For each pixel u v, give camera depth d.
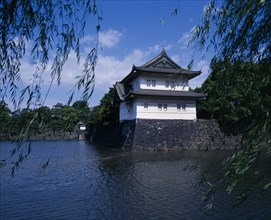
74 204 11.30
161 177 16.31
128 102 35.75
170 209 10.17
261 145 2.61
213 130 34.12
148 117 33.19
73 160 26.06
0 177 17.61
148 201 11.36
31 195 12.95
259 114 2.99
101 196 12.45
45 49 3.05
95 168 20.83
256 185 2.90
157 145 32.34
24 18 2.97
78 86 2.62
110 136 43.91
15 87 3.06
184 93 34.16
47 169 20.67
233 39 3.05
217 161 18.00
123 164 22.25
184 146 33.06
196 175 16.08
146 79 34.22
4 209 10.75
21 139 2.71
